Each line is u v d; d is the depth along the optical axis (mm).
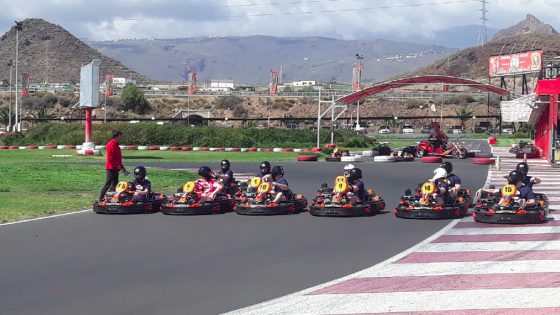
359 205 18297
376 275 11281
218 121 125312
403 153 43875
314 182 28375
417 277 11102
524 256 12625
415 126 133875
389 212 19172
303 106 140875
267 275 11297
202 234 15422
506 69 91375
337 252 13289
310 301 9680
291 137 67062
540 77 44969
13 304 9547
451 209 17609
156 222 17234
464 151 46344
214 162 41250
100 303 9602
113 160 20172
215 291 10266
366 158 44469
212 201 18891
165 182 27266
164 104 141375
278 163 40594
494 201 17469
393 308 9312
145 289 10375
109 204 18625
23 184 25641
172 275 11297
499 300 9648
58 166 32719
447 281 10805
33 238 14781
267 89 187000
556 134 38656
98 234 15375
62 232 15602
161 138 64375
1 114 116438
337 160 43000
